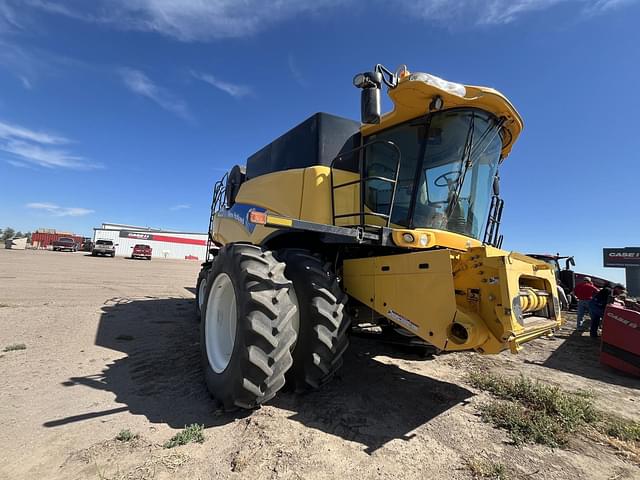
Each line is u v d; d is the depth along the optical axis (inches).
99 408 114.8
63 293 382.0
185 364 161.0
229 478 80.1
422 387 145.4
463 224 152.0
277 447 93.0
